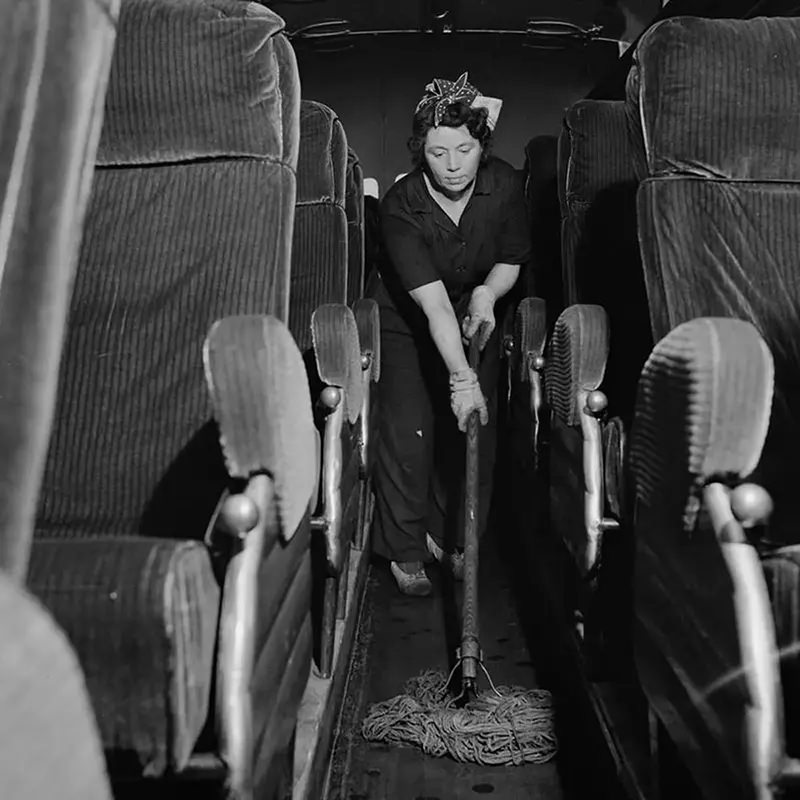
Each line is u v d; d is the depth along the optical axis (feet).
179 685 2.87
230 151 5.40
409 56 14.35
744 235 5.56
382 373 10.57
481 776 6.89
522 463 11.29
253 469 3.42
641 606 4.92
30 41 2.88
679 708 4.27
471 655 7.63
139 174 5.50
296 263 8.89
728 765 3.56
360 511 9.52
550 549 9.97
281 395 3.42
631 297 8.84
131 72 5.33
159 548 2.97
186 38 5.30
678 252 5.53
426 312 9.34
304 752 5.32
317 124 8.95
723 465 3.59
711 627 3.71
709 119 5.54
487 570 11.37
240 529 3.15
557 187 11.03
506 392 12.90
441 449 11.03
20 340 2.81
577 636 7.49
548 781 6.79
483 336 9.51
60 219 2.95
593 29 13.92
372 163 14.55
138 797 3.47
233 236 5.33
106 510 4.99
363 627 9.68
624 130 9.48
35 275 2.86
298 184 8.96
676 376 3.85
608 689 6.84
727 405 3.54
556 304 11.76
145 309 5.29
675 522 4.13
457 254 10.02
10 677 1.68
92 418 5.14
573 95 14.42
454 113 9.25
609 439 6.34
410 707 7.46
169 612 2.83
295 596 4.42
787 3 8.46
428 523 11.28
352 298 10.60
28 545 2.74
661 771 5.35
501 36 14.24
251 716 3.13
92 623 2.82
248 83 5.32
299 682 4.66
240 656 3.12
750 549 3.41
